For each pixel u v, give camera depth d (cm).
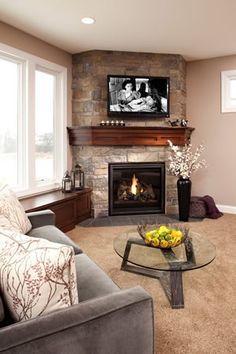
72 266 103
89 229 393
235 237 359
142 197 475
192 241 233
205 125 487
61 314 95
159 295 223
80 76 442
